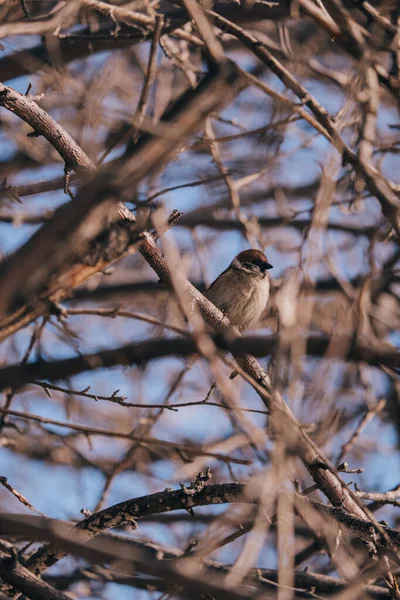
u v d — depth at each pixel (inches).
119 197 193.9
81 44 553.3
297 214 616.4
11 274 193.0
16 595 320.8
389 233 466.6
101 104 476.4
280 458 223.9
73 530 330.6
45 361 363.9
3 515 205.5
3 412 247.6
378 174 349.4
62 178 389.1
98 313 328.8
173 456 564.7
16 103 334.6
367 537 310.5
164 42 482.0
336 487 328.2
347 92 405.4
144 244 354.0
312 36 678.5
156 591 426.6
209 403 288.8
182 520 520.7
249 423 224.8
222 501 317.1
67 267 210.2
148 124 269.1
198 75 500.7
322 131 347.3
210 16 390.3
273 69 378.9
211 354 227.5
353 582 257.6
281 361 250.8
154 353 394.6
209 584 202.2
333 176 311.1
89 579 433.4
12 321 213.8
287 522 215.3
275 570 393.7
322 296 581.9
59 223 192.4
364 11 432.5
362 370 493.0
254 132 345.7
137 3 446.0
